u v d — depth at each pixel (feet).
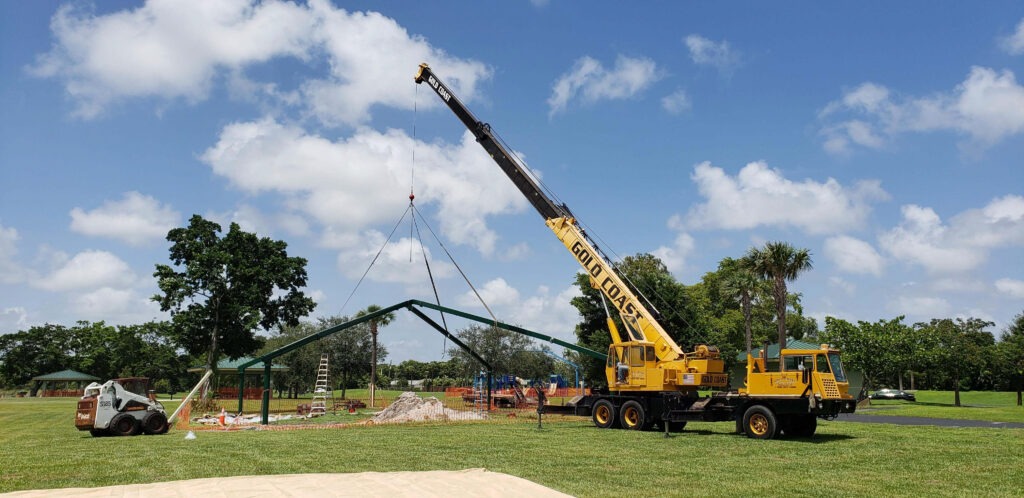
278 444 61.52
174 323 183.32
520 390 164.04
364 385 372.99
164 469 43.11
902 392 209.97
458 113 103.50
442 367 404.16
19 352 318.45
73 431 85.81
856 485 38.83
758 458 51.78
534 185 98.63
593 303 184.85
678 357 84.69
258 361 100.94
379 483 34.78
